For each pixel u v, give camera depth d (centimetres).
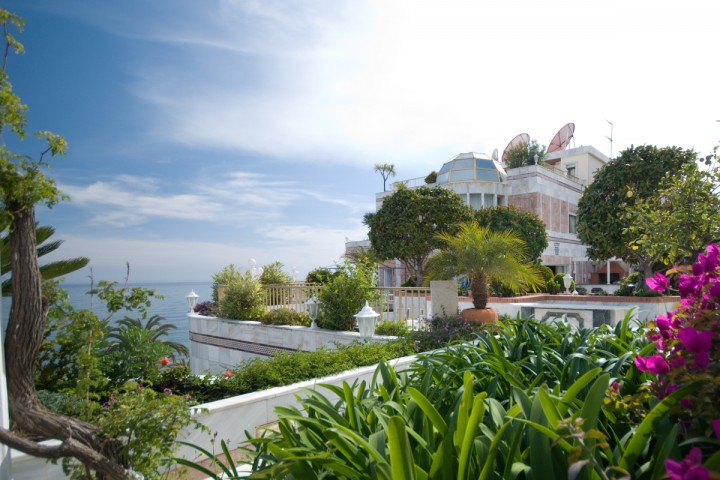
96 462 235
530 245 2005
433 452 156
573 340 320
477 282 899
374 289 1090
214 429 417
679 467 95
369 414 190
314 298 1100
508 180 2808
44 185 232
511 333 354
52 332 318
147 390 303
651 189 1570
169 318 3959
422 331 786
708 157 764
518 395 171
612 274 3606
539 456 132
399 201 2081
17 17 239
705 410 131
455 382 246
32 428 233
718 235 724
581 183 3359
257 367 555
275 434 206
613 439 174
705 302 173
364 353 644
